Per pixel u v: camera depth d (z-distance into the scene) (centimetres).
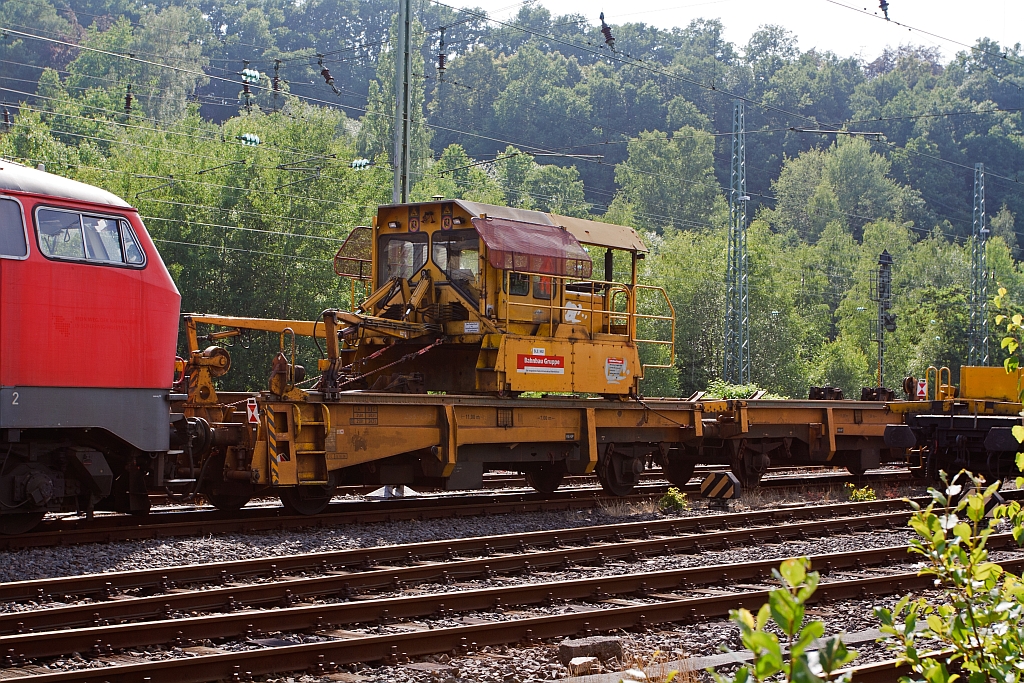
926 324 7075
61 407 1102
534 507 1570
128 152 5953
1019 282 8694
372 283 1720
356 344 1622
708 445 1953
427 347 1584
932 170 12344
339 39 14450
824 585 984
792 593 323
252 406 1346
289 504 1421
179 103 9675
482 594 896
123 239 1175
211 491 1420
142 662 706
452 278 1631
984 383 2028
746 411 1898
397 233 1700
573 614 830
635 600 959
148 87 9269
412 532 1321
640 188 10738
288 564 1041
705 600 895
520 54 13000
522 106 12238
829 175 12150
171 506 1549
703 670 719
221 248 4934
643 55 15388
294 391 1362
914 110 13612
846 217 11606
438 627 834
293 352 1472
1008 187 12156
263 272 5069
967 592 462
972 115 12850
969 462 1872
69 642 718
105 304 1145
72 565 1034
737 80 14762
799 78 14588
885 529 1465
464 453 1548
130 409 1166
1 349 1055
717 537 1278
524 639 795
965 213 12006
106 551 1096
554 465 1773
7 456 1097
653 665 704
